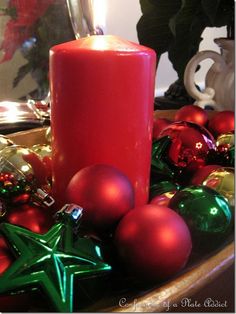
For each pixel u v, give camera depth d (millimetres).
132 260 279
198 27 655
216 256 305
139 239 277
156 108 796
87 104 330
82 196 302
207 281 286
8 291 251
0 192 336
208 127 547
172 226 282
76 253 279
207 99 674
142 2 680
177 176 444
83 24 488
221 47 669
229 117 533
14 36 684
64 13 703
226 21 646
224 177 379
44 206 340
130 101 335
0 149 415
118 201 302
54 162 357
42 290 258
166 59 1027
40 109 618
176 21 646
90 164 341
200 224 320
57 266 266
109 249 307
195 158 434
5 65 688
